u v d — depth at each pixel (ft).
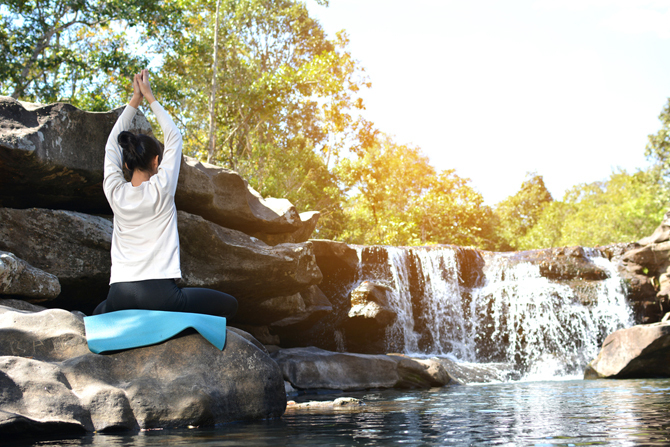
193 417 9.50
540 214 158.20
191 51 61.00
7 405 8.24
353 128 106.22
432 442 7.11
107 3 50.80
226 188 25.45
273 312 29.55
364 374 24.85
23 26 50.83
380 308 36.19
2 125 16.17
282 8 90.43
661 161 89.15
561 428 8.48
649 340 29.37
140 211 10.37
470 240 108.88
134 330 10.24
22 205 18.85
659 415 10.24
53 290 16.25
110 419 8.87
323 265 39.40
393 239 84.28
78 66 53.01
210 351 10.72
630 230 104.58
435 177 126.00
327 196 96.48
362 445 6.92
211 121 62.23
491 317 41.96
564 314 40.68
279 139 91.86
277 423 10.00
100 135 18.62
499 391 20.13
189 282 22.65
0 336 9.89
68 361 9.73
